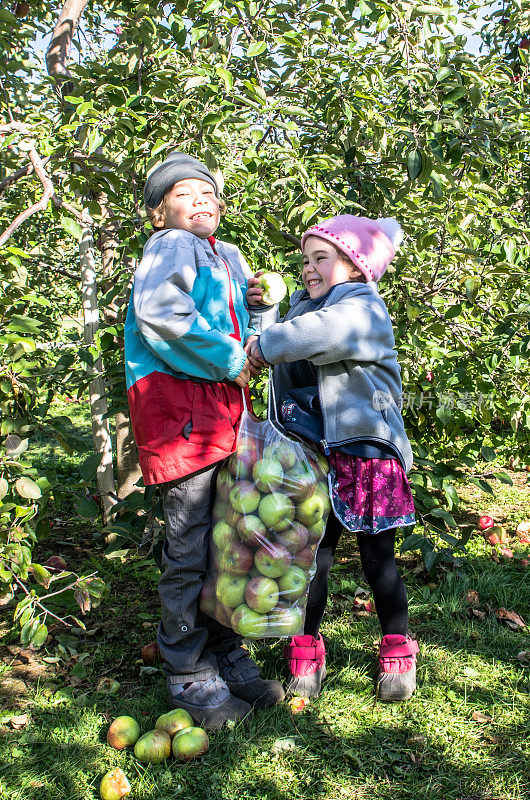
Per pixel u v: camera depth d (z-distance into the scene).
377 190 3.00
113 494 3.55
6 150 3.09
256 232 2.95
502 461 5.10
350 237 2.18
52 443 6.12
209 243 2.22
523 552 3.49
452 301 3.29
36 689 2.44
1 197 3.22
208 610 2.08
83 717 2.23
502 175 3.49
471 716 2.17
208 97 2.49
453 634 2.70
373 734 2.09
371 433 2.09
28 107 3.85
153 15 2.73
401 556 3.46
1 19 3.02
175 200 2.10
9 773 1.98
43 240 4.46
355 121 3.00
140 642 2.77
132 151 2.67
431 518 2.90
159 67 2.79
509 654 2.55
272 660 2.51
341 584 3.16
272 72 3.38
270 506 1.91
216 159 2.42
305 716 2.19
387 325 2.12
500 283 3.02
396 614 2.24
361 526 2.13
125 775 1.92
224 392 2.07
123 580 3.39
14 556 2.31
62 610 3.06
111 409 2.95
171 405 1.99
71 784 1.93
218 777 1.93
